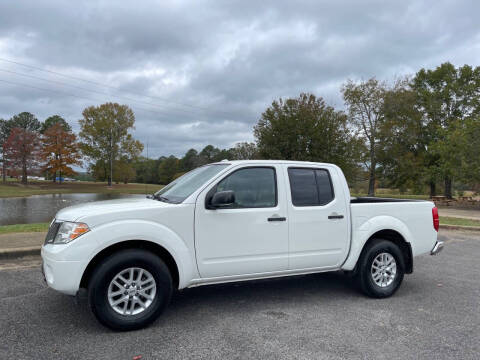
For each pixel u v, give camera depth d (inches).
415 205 207.2
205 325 149.6
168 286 148.0
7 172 2581.2
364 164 1486.2
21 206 1042.7
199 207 155.7
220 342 133.4
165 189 189.6
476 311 171.8
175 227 150.9
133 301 143.3
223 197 148.9
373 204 195.2
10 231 359.3
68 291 135.4
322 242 180.5
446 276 240.2
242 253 163.0
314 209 179.0
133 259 141.3
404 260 205.2
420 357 124.0
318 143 1183.6
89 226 138.8
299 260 175.5
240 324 151.2
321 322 154.8
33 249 273.6
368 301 184.9
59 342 131.3
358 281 190.9
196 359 120.0
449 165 930.1
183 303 178.2
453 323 156.0
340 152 1245.1
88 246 136.3
